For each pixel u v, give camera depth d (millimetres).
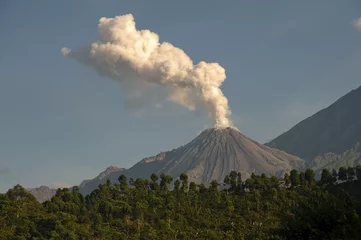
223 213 156250
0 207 152000
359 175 180500
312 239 57125
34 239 129625
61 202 160375
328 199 63125
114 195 171375
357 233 54281
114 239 133500
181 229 141250
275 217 149750
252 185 178375
